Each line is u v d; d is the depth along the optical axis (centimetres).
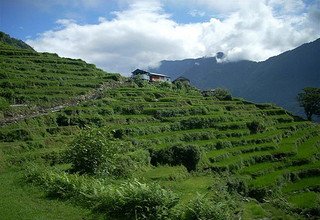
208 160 4981
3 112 5109
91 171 2919
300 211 4159
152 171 4000
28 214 1870
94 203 2047
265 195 4378
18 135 4400
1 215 1834
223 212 2034
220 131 6412
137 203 1941
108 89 7638
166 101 7494
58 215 1892
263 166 5384
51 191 2306
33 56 9100
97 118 5488
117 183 2869
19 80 6544
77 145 2955
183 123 6316
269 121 7988
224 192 3672
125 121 5891
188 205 1991
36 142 4238
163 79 12700
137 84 8788
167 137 5381
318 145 7375
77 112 5659
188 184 3659
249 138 6362
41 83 6719
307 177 5525
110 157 3055
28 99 5816
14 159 3575
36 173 2730
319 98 11369
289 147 6325
